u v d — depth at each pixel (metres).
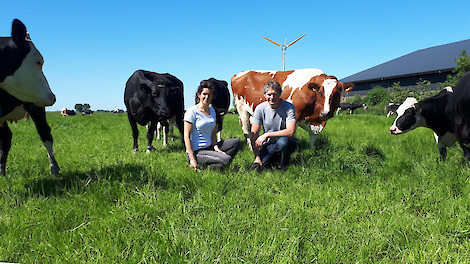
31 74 3.15
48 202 2.79
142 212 2.51
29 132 9.36
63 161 4.72
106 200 2.82
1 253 1.90
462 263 1.78
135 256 1.87
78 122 14.85
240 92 6.64
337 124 12.77
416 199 2.83
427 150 5.33
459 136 4.00
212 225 2.25
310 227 2.30
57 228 2.32
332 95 5.37
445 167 3.72
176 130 10.23
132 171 3.73
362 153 4.45
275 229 2.21
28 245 2.05
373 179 3.48
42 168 4.14
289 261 1.81
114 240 2.06
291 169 4.02
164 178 3.45
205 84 3.74
